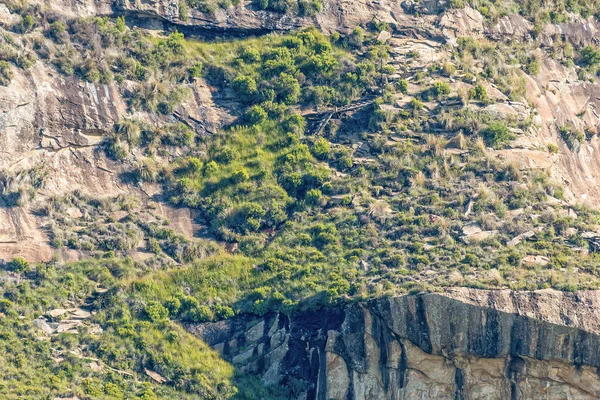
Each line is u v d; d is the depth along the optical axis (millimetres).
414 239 110438
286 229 113000
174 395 103188
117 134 116812
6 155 113312
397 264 108312
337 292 106562
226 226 113750
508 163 116188
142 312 107688
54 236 110688
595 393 101438
